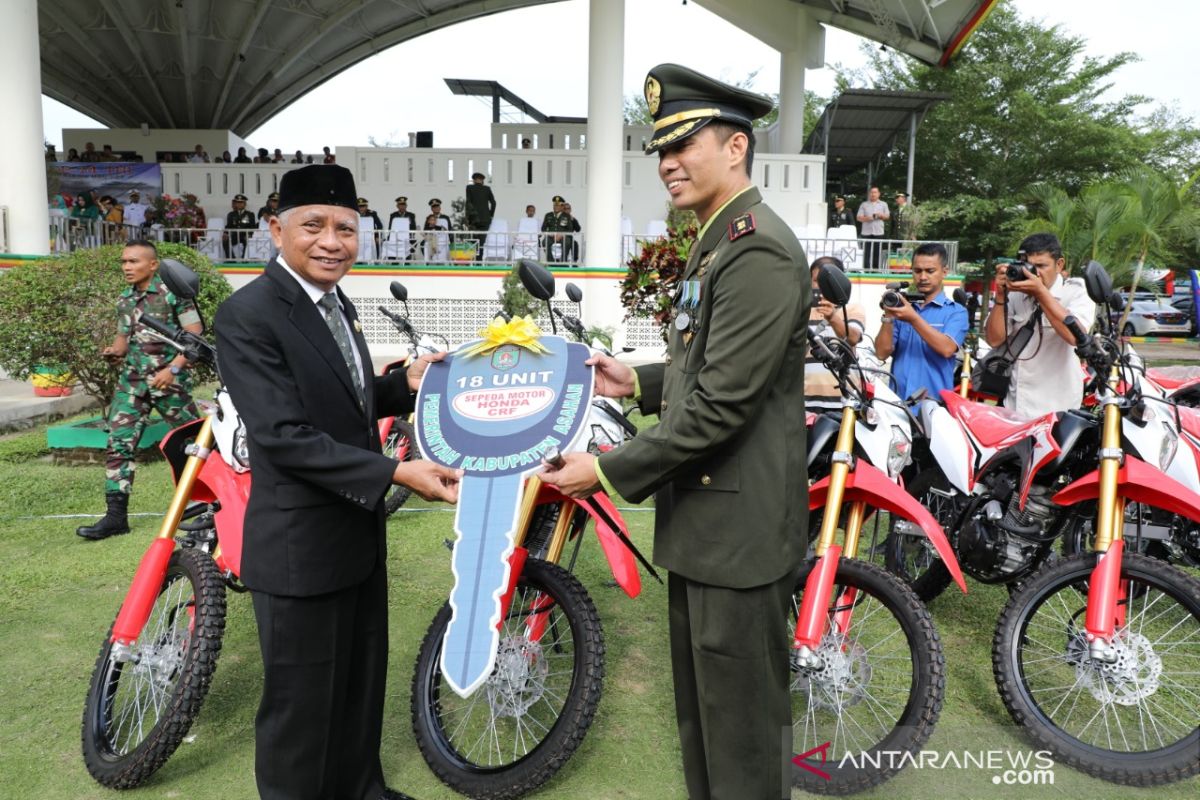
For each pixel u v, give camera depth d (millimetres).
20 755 2807
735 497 2098
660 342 13898
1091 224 15547
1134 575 2752
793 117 19031
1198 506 2762
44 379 8641
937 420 3568
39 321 6664
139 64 23656
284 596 2184
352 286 13984
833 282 2691
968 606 4086
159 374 4891
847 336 2861
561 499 2973
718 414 1993
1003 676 2803
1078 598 3779
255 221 15883
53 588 4195
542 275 2742
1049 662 3432
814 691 2840
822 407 3594
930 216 21625
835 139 19766
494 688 2695
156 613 3258
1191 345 22391
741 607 2113
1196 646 3490
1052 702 3150
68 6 20891
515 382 2367
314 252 2213
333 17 21516
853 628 3141
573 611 2615
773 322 1983
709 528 2117
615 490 2096
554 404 2291
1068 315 2910
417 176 16844
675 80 2143
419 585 4305
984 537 3389
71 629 3752
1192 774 2508
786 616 2205
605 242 13711
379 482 2109
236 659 3486
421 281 13984
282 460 2121
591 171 13609
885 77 26000
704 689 2178
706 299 2111
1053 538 3391
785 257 2010
